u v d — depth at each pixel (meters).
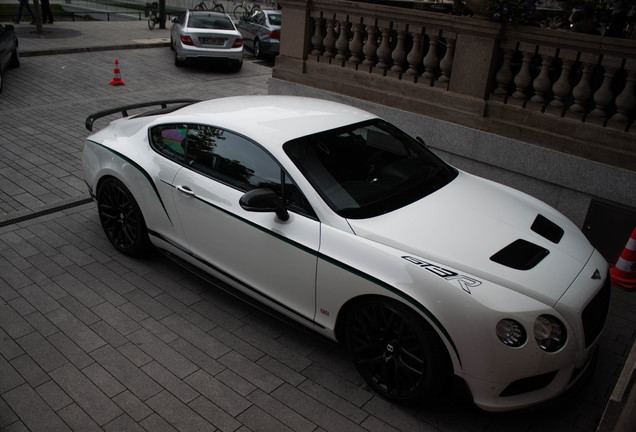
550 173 5.80
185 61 14.22
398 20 6.71
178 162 4.42
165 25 21.28
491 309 2.94
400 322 3.23
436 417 3.33
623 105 5.30
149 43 17.27
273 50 16.36
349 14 7.21
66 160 7.51
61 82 12.17
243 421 3.25
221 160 4.14
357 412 3.35
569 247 3.64
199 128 4.34
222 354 3.85
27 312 4.24
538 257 3.40
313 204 3.58
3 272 4.78
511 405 3.05
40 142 8.20
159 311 4.32
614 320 4.48
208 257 4.31
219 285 4.33
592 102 6.35
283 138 3.89
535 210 4.07
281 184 3.75
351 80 7.43
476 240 3.44
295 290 3.71
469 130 6.29
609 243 5.45
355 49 7.34
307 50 7.91
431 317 3.03
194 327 4.14
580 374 3.29
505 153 6.08
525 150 5.91
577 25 6.43
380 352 3.44
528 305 3.00
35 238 5.40
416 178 4.10
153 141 4.67
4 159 7.45
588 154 5.52
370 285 3.24
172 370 3.66
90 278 4.75
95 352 3.82
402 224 3.51
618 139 5.36
